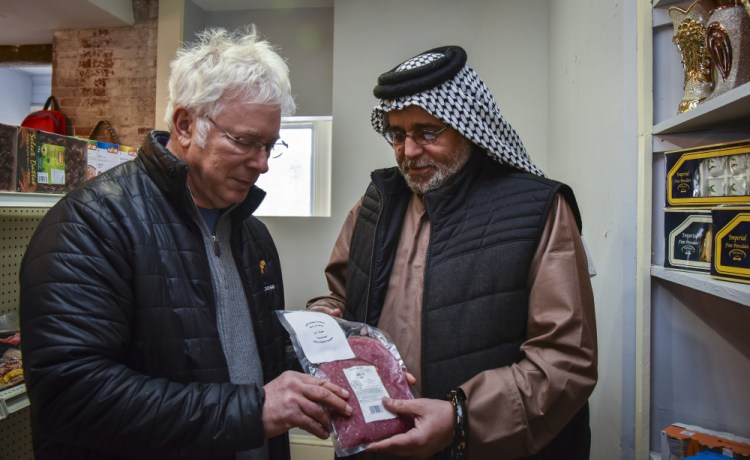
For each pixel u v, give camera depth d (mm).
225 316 1009
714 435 990
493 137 1116
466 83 1122
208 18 3188
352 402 887
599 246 1509
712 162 932
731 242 808
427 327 1079
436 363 1059
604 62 1445
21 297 790
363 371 961
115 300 817
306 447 2643
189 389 802
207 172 928
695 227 979
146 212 894
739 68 821
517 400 930
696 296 1083
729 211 812
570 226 1051
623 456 1215
